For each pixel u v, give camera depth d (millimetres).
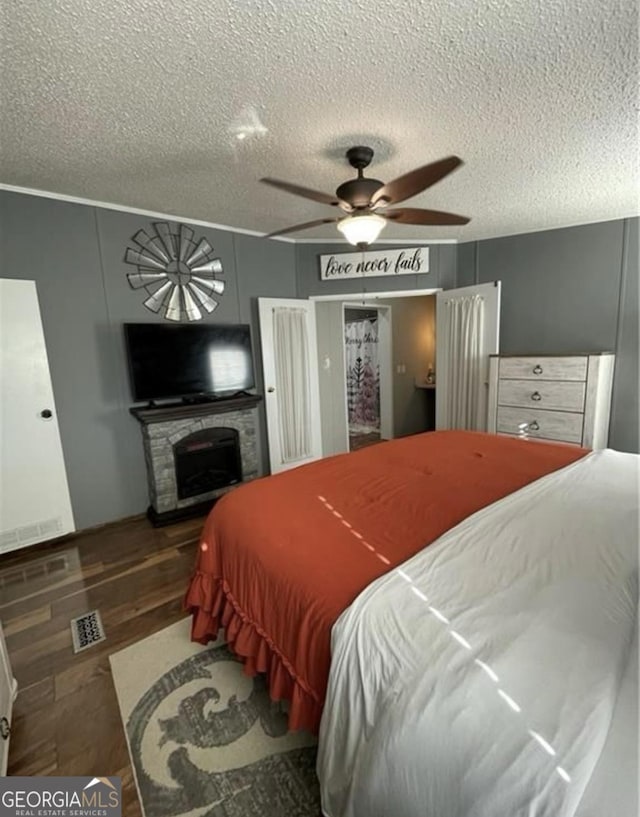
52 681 1657
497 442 2406
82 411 2945
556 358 3254
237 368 3566
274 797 1206
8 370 2582
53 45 1310
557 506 1453
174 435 3154
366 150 2055
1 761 1251
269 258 3900
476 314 3871
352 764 888
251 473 3645
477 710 738
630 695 737
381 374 5555
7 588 2336
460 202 2990
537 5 1211
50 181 2484
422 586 1058
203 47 1347
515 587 1029
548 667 790
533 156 2236
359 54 1401
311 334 4148
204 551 1730
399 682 841
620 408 3467
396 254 4098
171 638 1890
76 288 2840
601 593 988
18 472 2664
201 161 2229
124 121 1800
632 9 1227
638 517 1351
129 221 3020
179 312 3328
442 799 710
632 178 2562
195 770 1290
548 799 615
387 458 2176
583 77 1546
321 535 1388
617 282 3396
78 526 3000
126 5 1168
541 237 3723
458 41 1348
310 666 1093
